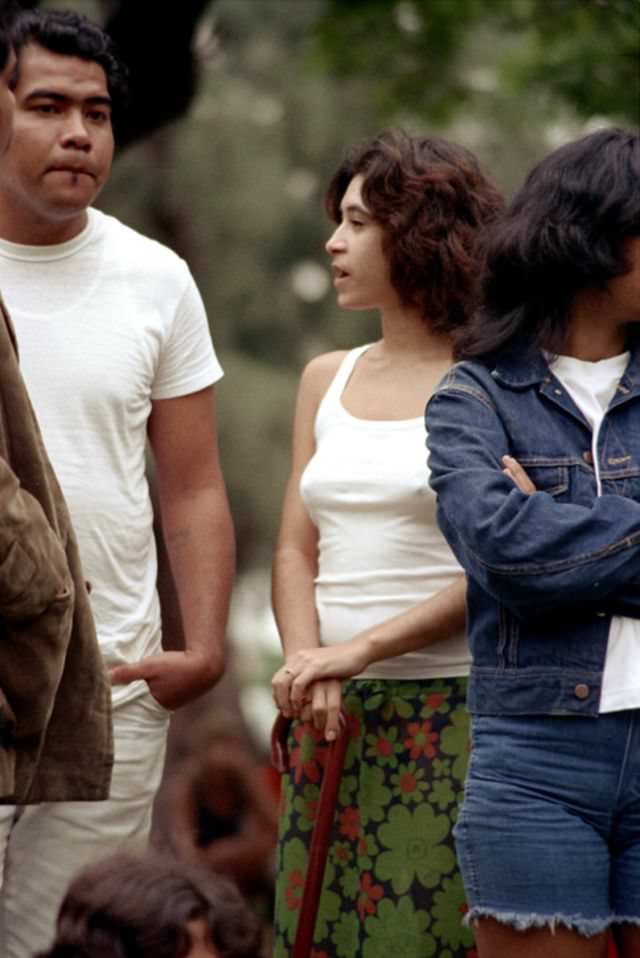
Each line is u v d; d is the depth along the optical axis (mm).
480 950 6359
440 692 7555
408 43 17656
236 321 28328
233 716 24359
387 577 7652
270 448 26844
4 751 6355
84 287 8094
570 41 15906
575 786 6227
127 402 8023
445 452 6445
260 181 27266
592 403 6504
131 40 12516
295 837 7742
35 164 7910
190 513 8477
